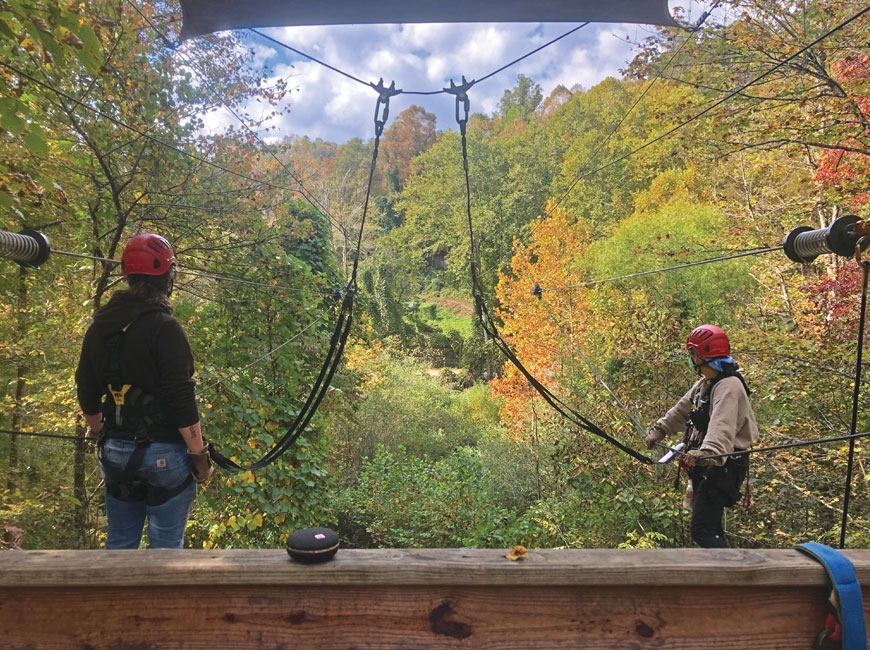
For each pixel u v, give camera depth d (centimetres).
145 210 656
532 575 131
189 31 261
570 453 781
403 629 133
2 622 133
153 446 220
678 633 135
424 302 5109
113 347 218
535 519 861
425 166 5103
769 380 684
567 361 1305
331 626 133
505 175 4000
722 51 686
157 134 621
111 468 221
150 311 222
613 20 259
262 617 133
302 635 132
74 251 683
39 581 130
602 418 775
